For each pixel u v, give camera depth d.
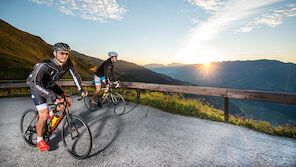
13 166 2.56
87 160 2.71
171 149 3.05
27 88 12.28
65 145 2.87
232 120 4.64
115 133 3.78
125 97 7.45
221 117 4.90
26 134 3.25
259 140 3.45
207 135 3.68
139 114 5.25
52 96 2.49
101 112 5.48
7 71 36.84
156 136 3.62
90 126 4.20
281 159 2.74
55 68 2.63
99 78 5.32
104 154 2.89
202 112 5.20
